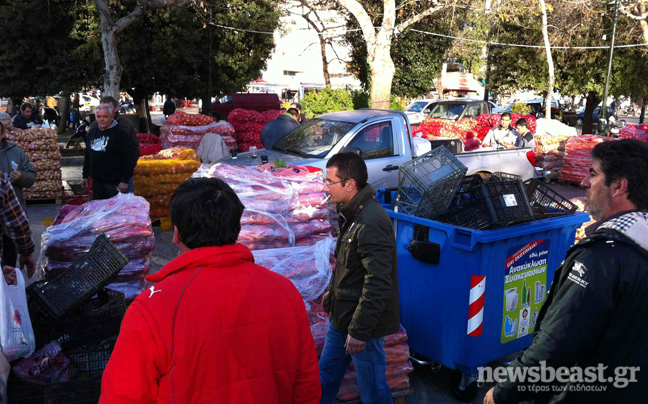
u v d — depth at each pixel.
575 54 22.23
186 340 1.56
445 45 21.78
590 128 24.73
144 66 17.00
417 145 8.28
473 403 3.84
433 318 3.79
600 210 1.93
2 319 2.53
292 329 1.76
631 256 1.76
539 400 1.96
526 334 3.90
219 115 21.33
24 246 3.70
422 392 3.94
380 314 2.81
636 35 20.80
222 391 1.60
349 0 14.33
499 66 24.16
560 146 13.16
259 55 20.05
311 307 3.65
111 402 1.55
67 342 3.02
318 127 7.89
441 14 20.62
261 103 21.81
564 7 20.75
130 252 3.95
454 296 3.61
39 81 16.27
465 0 18.78
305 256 3.82
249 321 1.66
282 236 4.26
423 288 3.84
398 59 22.14
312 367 1.83
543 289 3.95
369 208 2.87
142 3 12.76
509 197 3.72
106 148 5.88
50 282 3.07
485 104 18.84
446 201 3.90
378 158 7.48
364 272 2.94
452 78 32.50
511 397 1.96
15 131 9.11
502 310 3.68
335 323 3.03
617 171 1.85
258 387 1.65
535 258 3.82
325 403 3.15
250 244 4.22
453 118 18.23
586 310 1.76
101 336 3.07
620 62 21.27
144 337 1.55
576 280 1.81
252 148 7.47
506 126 10.43
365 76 22.80
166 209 8.12
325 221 4.53
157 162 7.96
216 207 1.71
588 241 1.85
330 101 15.84
